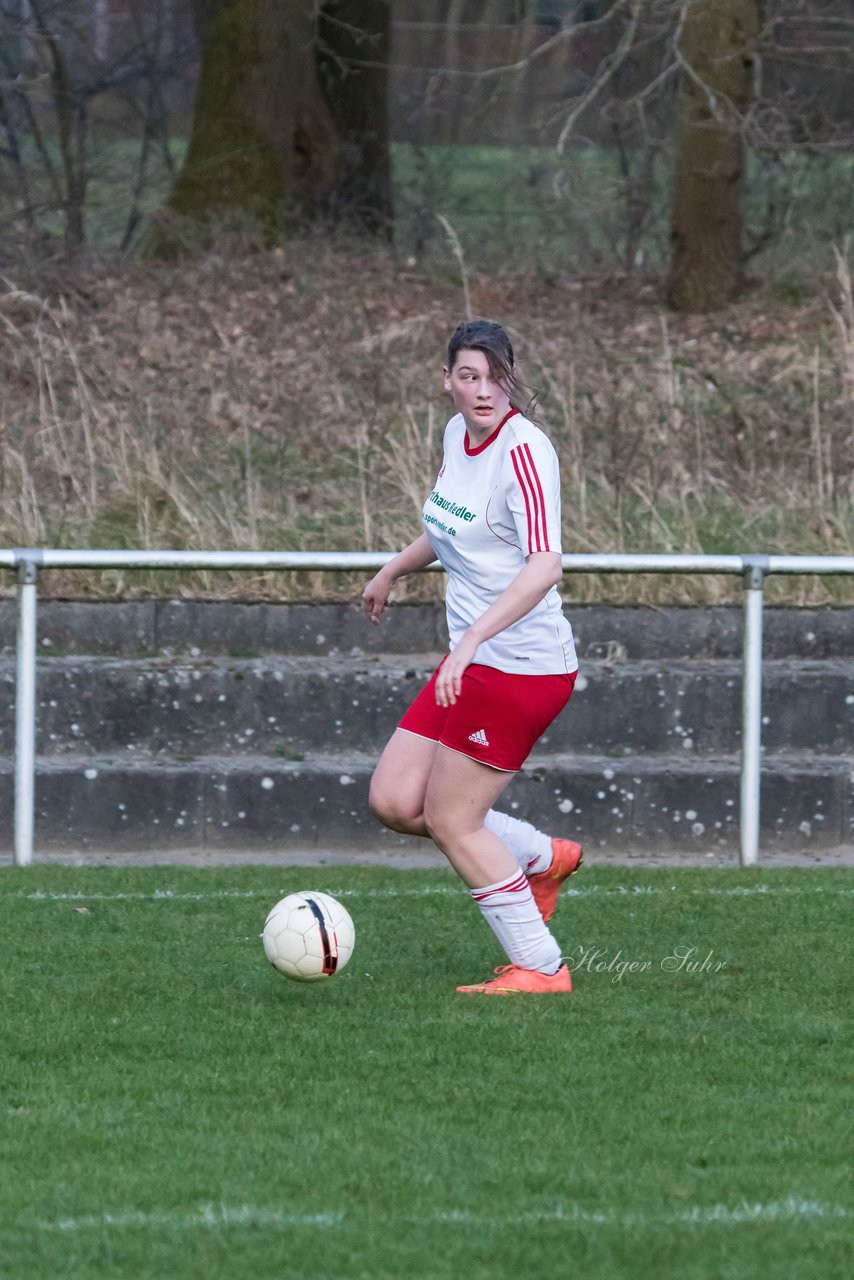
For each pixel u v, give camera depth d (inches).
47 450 1572.3
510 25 2517.2
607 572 1090.1
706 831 1180.5
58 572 1392.7
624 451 1569.9
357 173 2412.6
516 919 743.7
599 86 2014.0
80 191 2327.8
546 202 2484.0
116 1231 485.1
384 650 1327.5
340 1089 611.2
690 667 1286.9
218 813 1163.3
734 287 2142.0
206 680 1232.2
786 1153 550.0
